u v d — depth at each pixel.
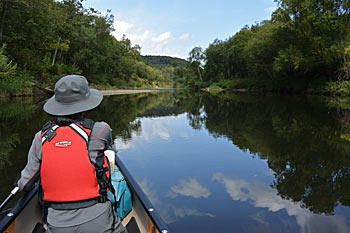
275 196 3.31
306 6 22.77
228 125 8.80
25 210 1.94
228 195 3.35
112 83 54.31
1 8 20.30
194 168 4.36
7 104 13.95
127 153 5.26
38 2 22.73
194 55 65.75
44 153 1.35
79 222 1.34
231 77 56.19
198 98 26.20
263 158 4.96
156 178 3.92
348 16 21.38
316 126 8.18
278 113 11.62
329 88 23.42
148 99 24.14
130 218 2.33
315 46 23.14
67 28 31.84
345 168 4.34
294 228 2.58
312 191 3.48
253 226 2.61
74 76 1.46
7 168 4.04
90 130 1.41
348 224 2.64
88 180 1.35
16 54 22.55
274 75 32.19
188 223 2.63
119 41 56.84
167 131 7.77
